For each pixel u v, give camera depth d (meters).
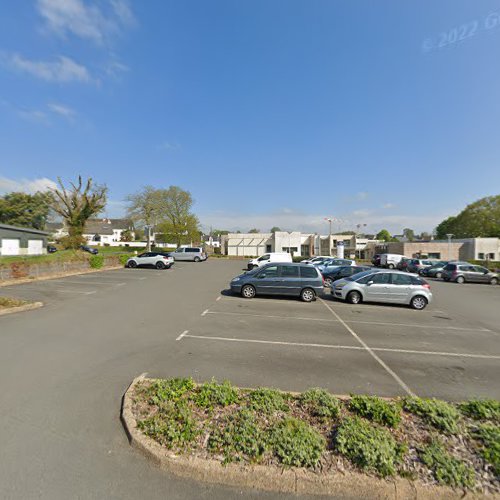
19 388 3.88
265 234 48.03
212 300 10.56
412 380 4.61
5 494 2.23
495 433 2.78
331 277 15.84
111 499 2.23
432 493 2.32
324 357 5.44
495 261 33.00
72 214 28.97
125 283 14.50
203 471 2.47
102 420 3.20
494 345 6.54
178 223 43.88
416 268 26.70
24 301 9.05
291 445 2.60
